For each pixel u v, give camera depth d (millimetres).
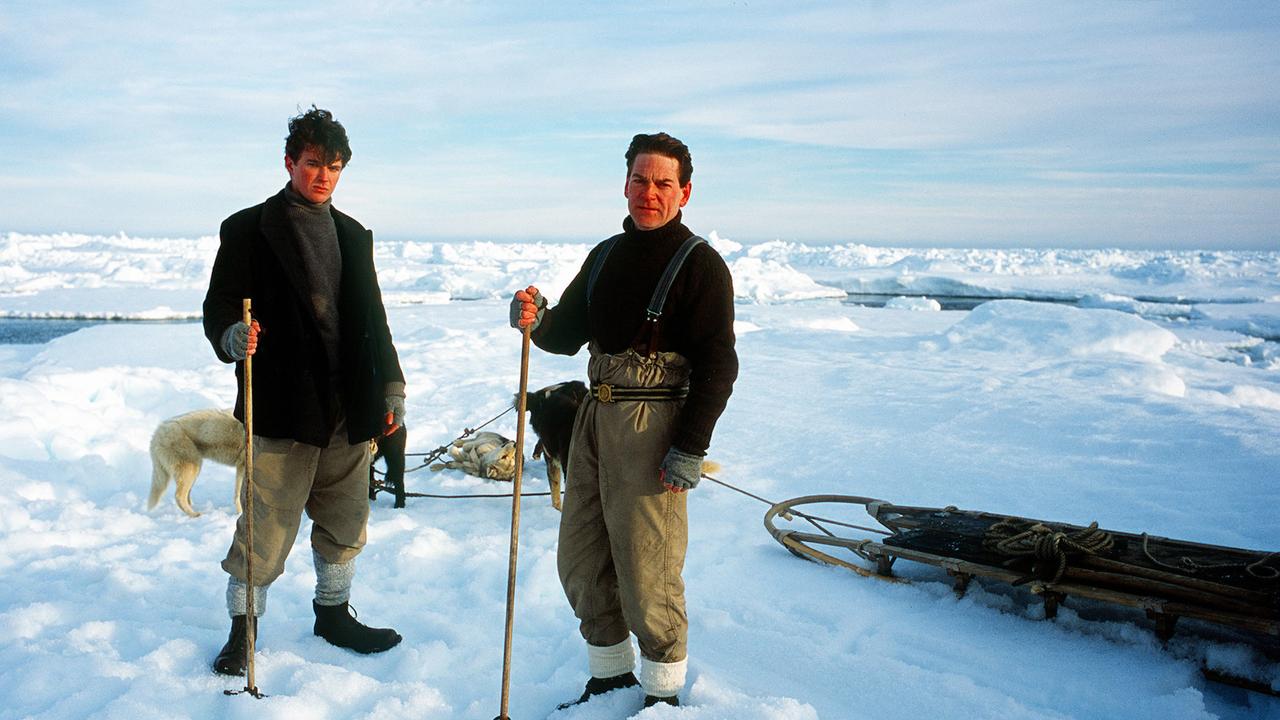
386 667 2941
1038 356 12805
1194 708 2678
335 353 2805
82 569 3869
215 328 2586
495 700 2693
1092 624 3332
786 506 4793
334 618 3062
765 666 3070
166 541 4410
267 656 2828
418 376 10828
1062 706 2777
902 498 5387
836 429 7406
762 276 57906
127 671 2666
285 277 2699
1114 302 42688
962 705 2744
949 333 14445
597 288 2473
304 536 4527
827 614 3547
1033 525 3695
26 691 2539
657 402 2402
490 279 52125
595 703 2555
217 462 5012
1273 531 4469
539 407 5277
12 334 25781
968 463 6117
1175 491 5270
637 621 2445
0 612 3287
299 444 2787
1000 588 3730
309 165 2695
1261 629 2807
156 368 11023
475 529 4809
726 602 3707
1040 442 6734
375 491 5480
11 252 80812
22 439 6000
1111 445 6480
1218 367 12500
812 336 15266
